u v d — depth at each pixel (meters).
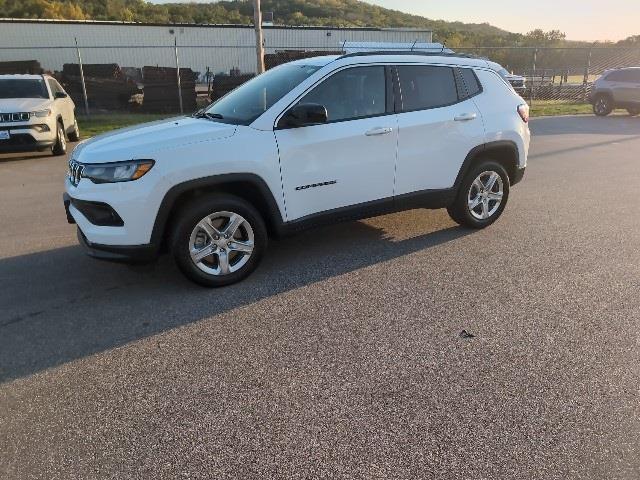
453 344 3.38
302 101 4.36
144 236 3.90
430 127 4.95
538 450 2.44
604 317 3.72
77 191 3.98
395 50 5.05
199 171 3.92
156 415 2.73
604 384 2.94
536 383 2.96
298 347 3.37
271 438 2.55
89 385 3.00
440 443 2.50
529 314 3.78
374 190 4.78
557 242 5.32
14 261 4.95
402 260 4.85
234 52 33.44
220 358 3.26
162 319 3.77
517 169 5.76
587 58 24.27
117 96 20.34
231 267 4.30
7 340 3.51
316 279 4.44
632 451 2.43
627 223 5.96
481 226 5.70
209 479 2.30
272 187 4.24
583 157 10.33
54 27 30.50
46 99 11.21
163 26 32.22
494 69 5.60
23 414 2.76
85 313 3.88
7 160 10.86
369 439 2.53
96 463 2.41
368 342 3.42
